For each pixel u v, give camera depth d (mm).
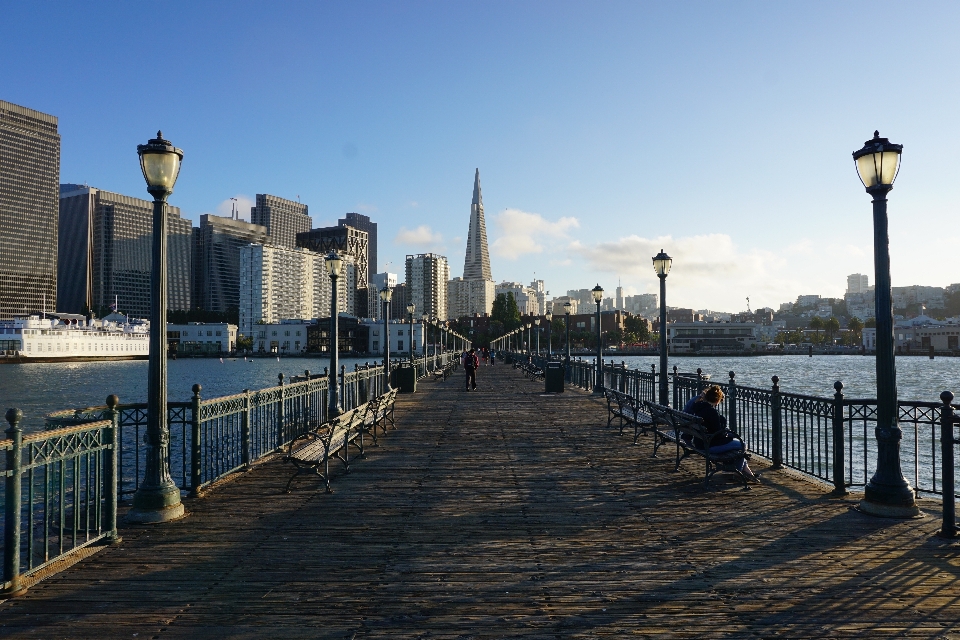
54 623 4391
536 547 6016
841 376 100375
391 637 4172
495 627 4316
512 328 177375
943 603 4707
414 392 24609
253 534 6422
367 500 7848
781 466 9758
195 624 4379
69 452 5520
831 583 5094
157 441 6969
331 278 14109
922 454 22359
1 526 10945
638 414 12773
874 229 7254
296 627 4328
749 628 4305
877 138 7207
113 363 169375
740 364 162625
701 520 6938
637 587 5020
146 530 6547
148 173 6832
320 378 14570
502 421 15828
